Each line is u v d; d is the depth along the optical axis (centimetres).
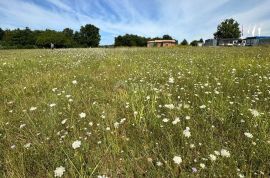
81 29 9906
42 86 586
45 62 1064
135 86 535
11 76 712
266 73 661
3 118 395
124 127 349
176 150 279
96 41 9962
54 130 341
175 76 657
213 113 368
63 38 7756
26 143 315
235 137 308
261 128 308
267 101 420
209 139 299
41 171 260
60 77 676
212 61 983
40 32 8344
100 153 282
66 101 459
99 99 481
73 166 257
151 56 1351
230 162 250
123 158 272
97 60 1120
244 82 567
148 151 281
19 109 432
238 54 1318
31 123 371
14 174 251
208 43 6272
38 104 451
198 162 258
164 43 8944
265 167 243
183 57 1227
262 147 271
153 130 331
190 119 352
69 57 1350
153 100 413
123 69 815
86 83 598
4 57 1525
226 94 475
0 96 517
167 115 370
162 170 251
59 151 292
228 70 698
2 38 9012
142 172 251
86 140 317
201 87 509
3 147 311
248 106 386
